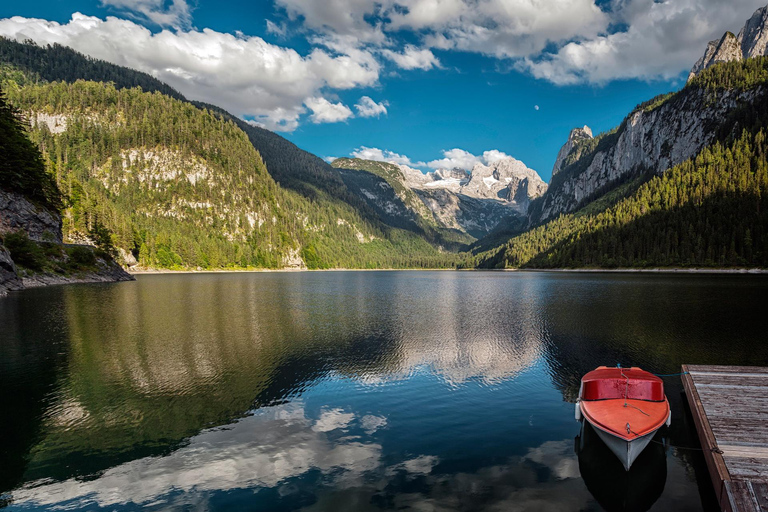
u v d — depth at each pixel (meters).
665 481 14.95
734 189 177.75
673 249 167.25
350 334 41.00
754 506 12.89
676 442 18.25
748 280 106.06
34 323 44.25
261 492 13.66
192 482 14.38
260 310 58.41
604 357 31.61
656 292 77.50
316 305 65.81
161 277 154.75
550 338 38.69
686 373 22.92
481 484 14.11
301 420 19.94
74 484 14.35
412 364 30.03
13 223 91.31
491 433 18.44
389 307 63.81
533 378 26.77
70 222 143.88
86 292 77.56
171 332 41.03
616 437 15.64
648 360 30.58
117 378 26.25
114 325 44.19
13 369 28.09
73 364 29.34
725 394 20.25
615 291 82.44
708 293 73.19
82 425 19.30
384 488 13.84
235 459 16.02
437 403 22.28
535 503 13.03
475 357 32.03
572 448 16.97
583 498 13.40
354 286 116.88
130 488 14.03
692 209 181.12
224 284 116.69
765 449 15.69
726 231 155.50
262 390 24.28
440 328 44.38
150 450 16.80
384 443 17.42
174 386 24.84
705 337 37.56
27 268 87.69
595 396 19.36
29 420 19.84
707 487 14.64
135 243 189.88
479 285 119.25
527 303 67.56
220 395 23.39
